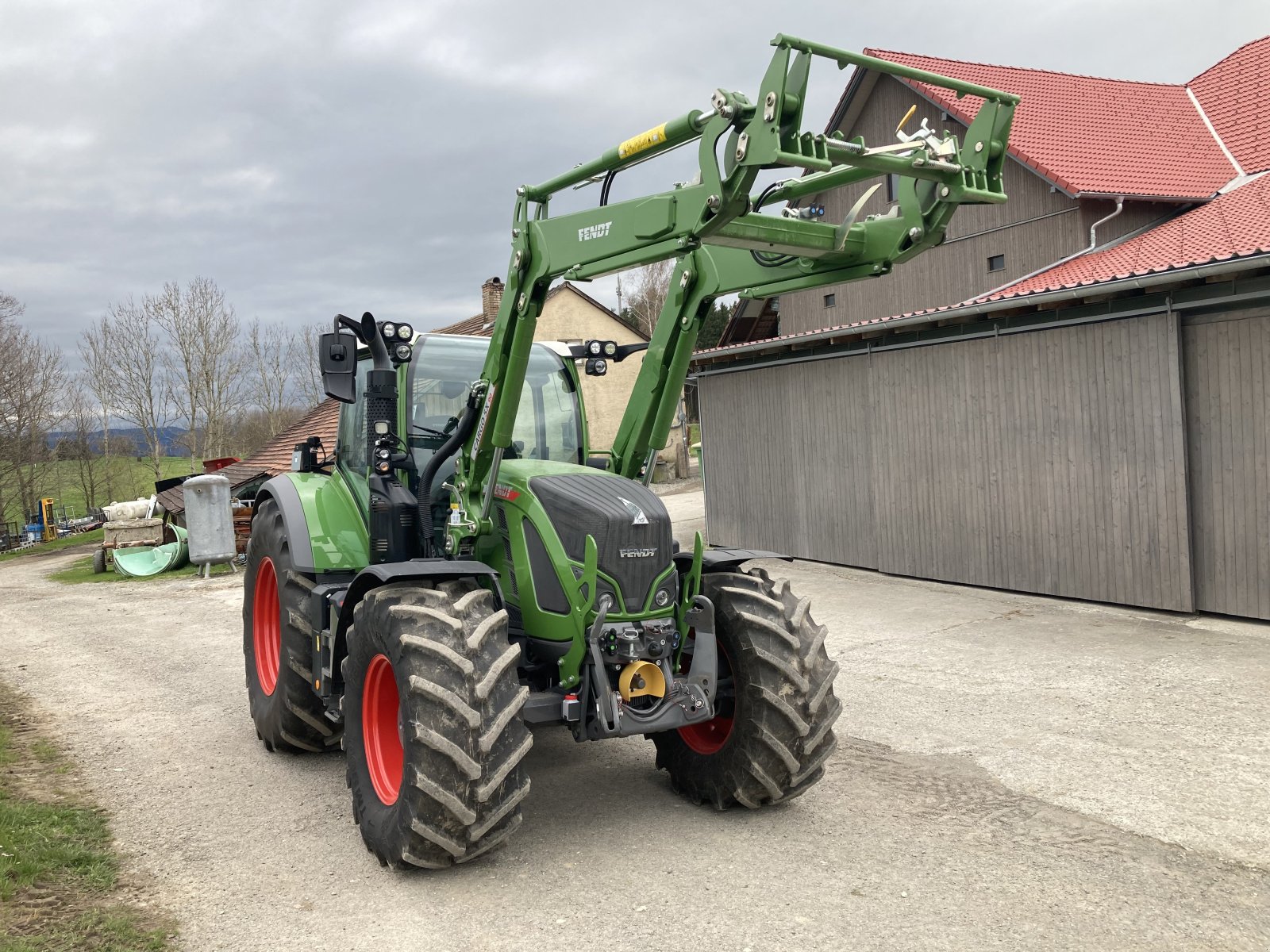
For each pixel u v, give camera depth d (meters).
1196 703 5.89
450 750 3.48
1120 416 9.00
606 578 3.95
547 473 4.41
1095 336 9.17
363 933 3.34
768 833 4.14
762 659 4.14
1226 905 3.42
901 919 3.34
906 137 3.36
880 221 3.70
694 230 3.41
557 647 4.09
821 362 12.64
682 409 30.55
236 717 6.43
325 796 4.80
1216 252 10.04
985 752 5.17
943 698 6.25
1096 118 16.89
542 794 4.72
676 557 4.59
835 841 4.04
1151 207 14.85
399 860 3.67
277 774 5.18
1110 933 3.23
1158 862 3.78
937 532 11.06
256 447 58.12
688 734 4.66
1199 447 8.46
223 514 16.08
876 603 9.86
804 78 3.02
